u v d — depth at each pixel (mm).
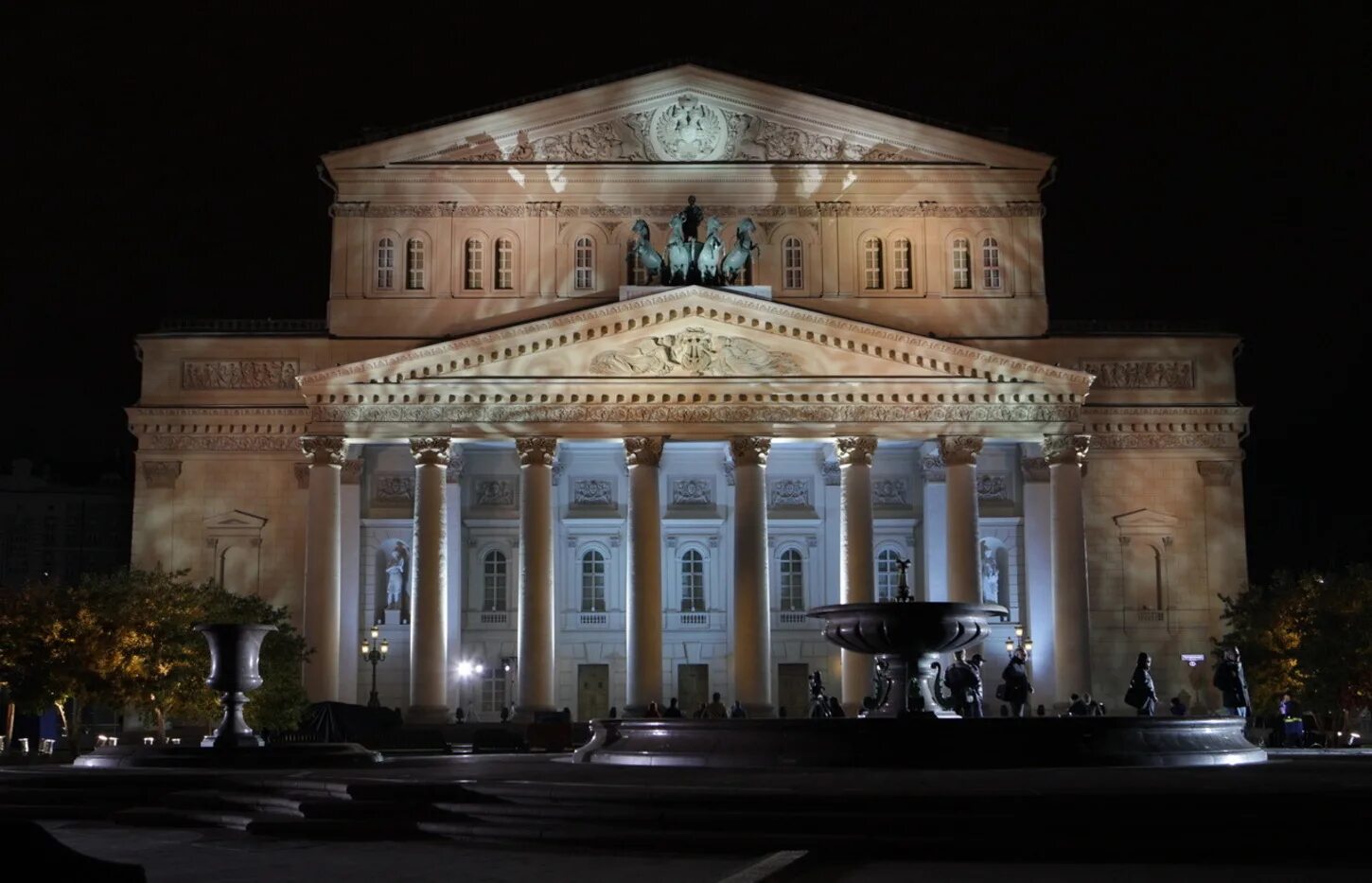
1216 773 29938
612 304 69812
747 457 69438
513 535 78875
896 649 39812
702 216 76750
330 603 68500
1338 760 38156
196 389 77188
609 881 20203
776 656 78375
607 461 79562
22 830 13414
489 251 77875
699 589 78938
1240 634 68625
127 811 31422
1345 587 62219
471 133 78188
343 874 21500
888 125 78688
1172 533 77500
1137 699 44188
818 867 21734
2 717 92688
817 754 33531
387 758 45281
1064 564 69125
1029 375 70125
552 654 68500
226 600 65250
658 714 60406
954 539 69062
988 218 78938
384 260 77812
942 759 33031
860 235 78375
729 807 24641
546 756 47531
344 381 69750
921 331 77625
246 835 27562
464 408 69750
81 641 57531
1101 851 22188
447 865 22406
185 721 70688
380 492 77750
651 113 78438
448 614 73500
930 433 69812
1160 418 78000
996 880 20188
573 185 78188
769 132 78625
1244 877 20250
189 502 76562
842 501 69562
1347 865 21578
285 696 63531
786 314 69875
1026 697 43844
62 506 132750
